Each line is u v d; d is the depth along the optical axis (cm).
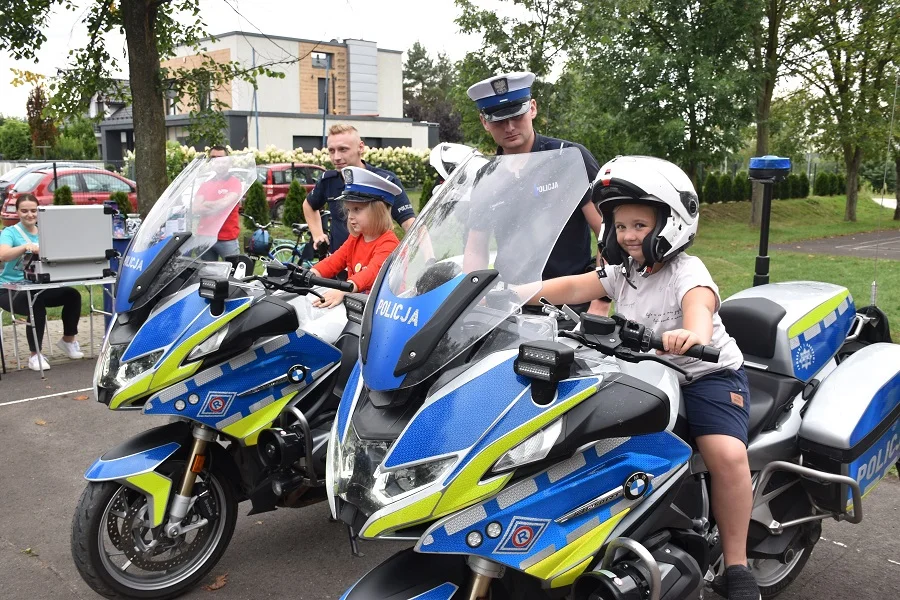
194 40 1174
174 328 333
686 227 261
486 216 255
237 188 380
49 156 3762
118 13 1116
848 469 310
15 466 529
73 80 1146
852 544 418
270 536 433
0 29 1046
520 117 412
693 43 1900
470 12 1284
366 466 228
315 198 627
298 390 358
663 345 233
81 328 942
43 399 672
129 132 4266
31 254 741
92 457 546
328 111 4672
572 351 220
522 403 222
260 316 338
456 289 235
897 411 335
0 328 743
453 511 215
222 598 368
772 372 336
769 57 2036
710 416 278
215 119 1180
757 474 313
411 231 267
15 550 415
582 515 231
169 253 351
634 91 1994
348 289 333
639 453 242
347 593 232
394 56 5109
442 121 6244
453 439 218
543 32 1283
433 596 225
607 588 231
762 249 635
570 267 427
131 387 326
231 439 353
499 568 229
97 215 759
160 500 340
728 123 1928
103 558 340
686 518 260
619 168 258
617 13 1254
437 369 228
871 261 1516
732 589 275
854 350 371
